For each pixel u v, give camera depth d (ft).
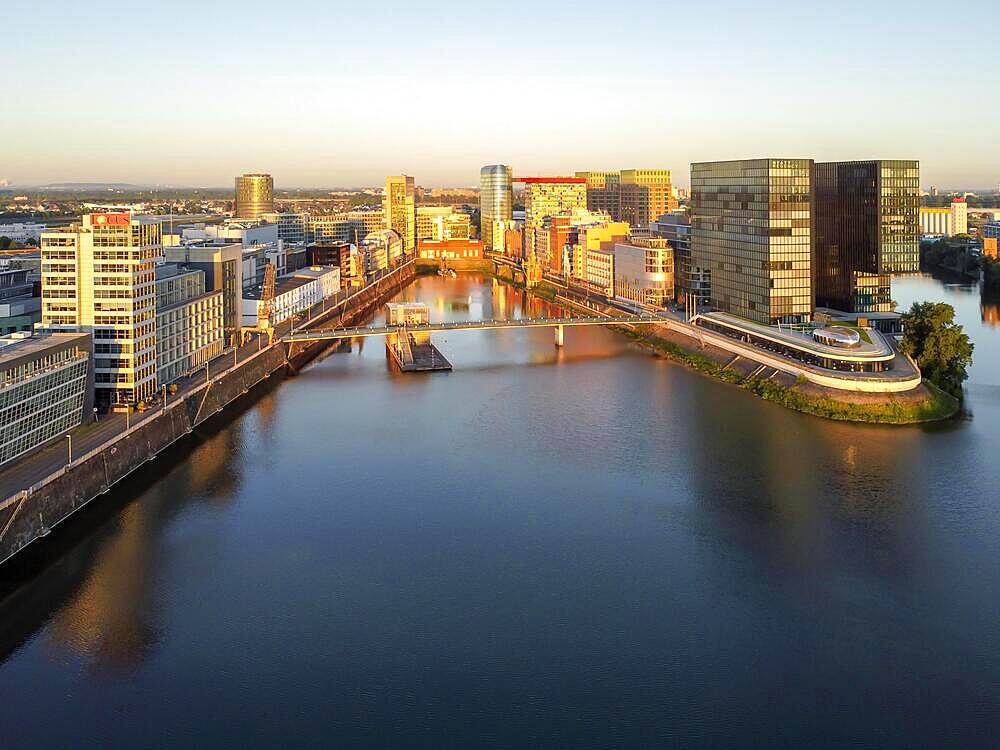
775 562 495.00
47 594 465.06
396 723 364.58
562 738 355.15
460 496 601.62
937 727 358.64
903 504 570.05
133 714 370.12
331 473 651.25
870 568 485.97
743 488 605.31
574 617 441.68
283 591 469.57
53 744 352.49
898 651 409.08
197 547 521.65
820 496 586.86
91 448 614.75
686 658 406.21
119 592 467.52
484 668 400.88
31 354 599.16
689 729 359.05
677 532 536.01
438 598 461.37
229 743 352.90
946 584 467.52
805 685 385.91
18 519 511.81
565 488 613.52
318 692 384.68
